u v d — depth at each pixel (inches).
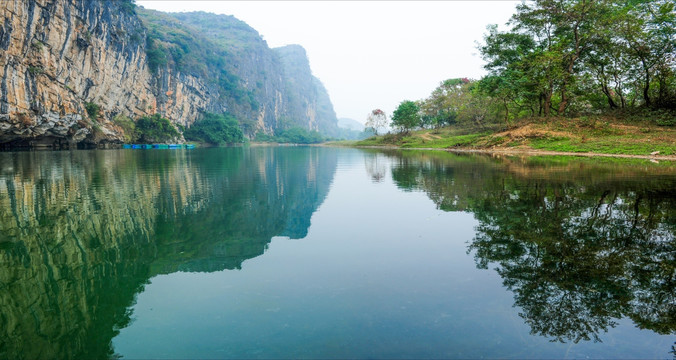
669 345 100.9
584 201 284.8
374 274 149.6
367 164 785.6
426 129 2765.7
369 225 233.0
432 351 97.1
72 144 1915.6
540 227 213.9
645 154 743.1
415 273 149.9
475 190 356.8
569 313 117.1
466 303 123.6
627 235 193.6
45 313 120.9
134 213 271.9
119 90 2501.2
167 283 142.9
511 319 113.6
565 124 1092.5
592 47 1143.6
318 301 126.3
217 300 128.2
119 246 191.2
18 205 297.7
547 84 1186.6
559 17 1154.0
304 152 1705.2
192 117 3941.9
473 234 205.0
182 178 510.9
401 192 365.7
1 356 97.0
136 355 96.4
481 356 95.2
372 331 106.7
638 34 1003.3
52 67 1630.2
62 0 1660.9
